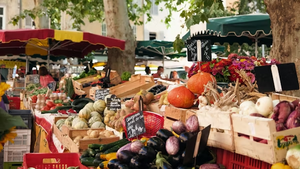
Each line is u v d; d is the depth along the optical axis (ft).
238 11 45.83
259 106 7.72
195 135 7.28
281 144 6.36
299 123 6.75
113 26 33.17
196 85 10.37
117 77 24.43
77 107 19.34
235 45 46.09
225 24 22.52
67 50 44.24
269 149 6.39
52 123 17.30
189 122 8.44
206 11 17.89
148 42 40.11
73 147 12.69
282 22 12.73
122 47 31.32
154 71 64.69
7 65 62.23
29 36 27.81
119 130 12.91
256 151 6.74
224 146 7.63
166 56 48.88
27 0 86.89
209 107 8.80
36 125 21.67
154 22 95.61
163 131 8.76
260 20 22.31
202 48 13.15
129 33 33.71
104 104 16.31
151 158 8.45
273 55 13.23
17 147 19.53
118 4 32.94
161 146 8.46
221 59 13.10
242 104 8.31
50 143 16.81
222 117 7.61
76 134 14.06
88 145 11.36
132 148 8.96
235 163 7.83
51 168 11.56
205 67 13.08
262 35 28.14
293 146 6.49
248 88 10.11
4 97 21.03
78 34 28.89
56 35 28.25
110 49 33.50
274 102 7.94
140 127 11.33
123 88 20.15
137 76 21.21
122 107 14.84
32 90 32.24
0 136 5.55
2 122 5.49
